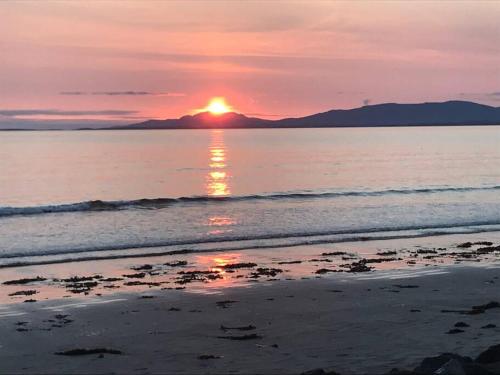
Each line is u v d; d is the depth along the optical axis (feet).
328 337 43.09
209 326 47.14
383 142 532.32
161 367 36.86
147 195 164.25
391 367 35.29
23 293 59.62
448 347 39.55
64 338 44.42
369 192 160.97
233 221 111.14
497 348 33.71
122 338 44.14
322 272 69.26
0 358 39.47
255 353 39.42
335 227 104.47
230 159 312.09
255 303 54.80
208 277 66.90
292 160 301.84
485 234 99.25
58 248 85.35
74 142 555.69
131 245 87.61
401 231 101.30
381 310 51.42
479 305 52.80
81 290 60.95
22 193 169.37
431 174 225.15
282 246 86.79
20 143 518.37
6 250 83.82
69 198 159.02
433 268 71.67
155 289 61.31
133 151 390.01
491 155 337.72
